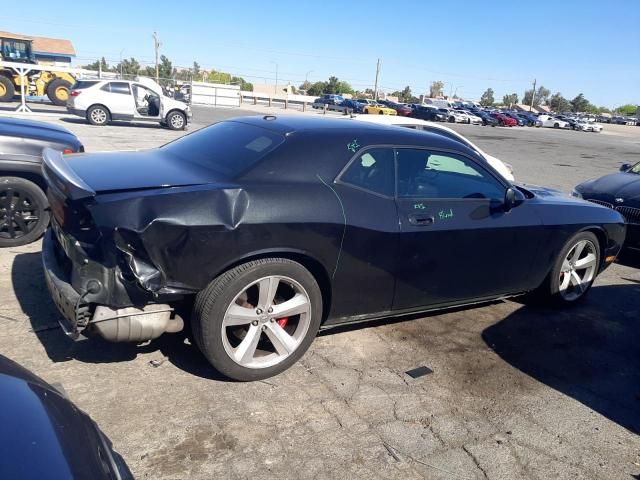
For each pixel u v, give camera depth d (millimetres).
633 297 5691
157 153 4137
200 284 3059
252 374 3352
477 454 2961
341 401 3307
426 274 3945
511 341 4363
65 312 3023
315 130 3701
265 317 3330
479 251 4168
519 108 120062
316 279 3602
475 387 3631
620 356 4305
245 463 2703
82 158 3820
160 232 2908
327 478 2666
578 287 5188
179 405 3094
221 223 3033
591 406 3545
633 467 2980
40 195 5191
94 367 3369
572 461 2982
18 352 3441
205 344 3170
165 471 2594
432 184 4000
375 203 3625
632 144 39656
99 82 18656
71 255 3035
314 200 3357
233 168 3410
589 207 5055
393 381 3594
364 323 4418
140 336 3102
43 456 1625
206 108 37781
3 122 5508
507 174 8555
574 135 47656
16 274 4613
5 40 23141
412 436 3053
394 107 57406
